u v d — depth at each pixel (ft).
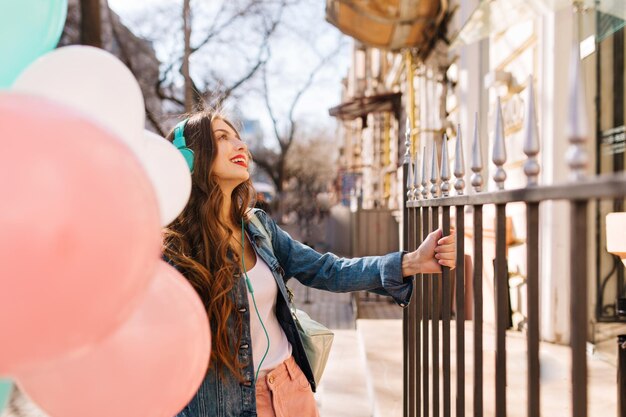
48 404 3.74
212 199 5.43
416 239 6.64
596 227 11.53
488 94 17.67
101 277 2.61
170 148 4.61
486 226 14.90
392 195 43.37
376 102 37.70
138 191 2.84
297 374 5.75
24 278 2.42
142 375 3.67
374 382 10.89
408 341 7.48
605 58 11.79
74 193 2.51
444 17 20.88
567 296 12.21
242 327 5.30
